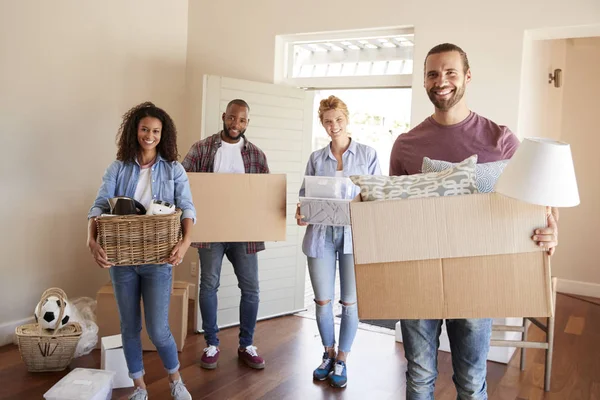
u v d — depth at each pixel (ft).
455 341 6.39
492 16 11.87
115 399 9.34
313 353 11.88
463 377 6.38
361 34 13.76
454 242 5.56
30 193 12.07
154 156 8.67
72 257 13.10
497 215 5.50
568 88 18.71
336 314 15.20
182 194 8.72
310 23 14.14
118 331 11.57
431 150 7.06
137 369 8.79
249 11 14.98
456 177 5.99
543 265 5.46
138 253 7.88
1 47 11.27
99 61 13.38
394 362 11.51
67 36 12.58
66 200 12.85
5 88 11.41
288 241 14.51
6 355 11.11
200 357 11.37
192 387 9.90
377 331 13.51
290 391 9.91
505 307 5.52
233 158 10.96
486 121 6.92
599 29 11.30
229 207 10.44
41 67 12.07
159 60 15.05
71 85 12.75
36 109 12.04
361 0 13.42
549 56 15.71
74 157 12.95
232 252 10.96
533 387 10.50
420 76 12.71
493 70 11.89
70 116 12.78
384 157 24.32
